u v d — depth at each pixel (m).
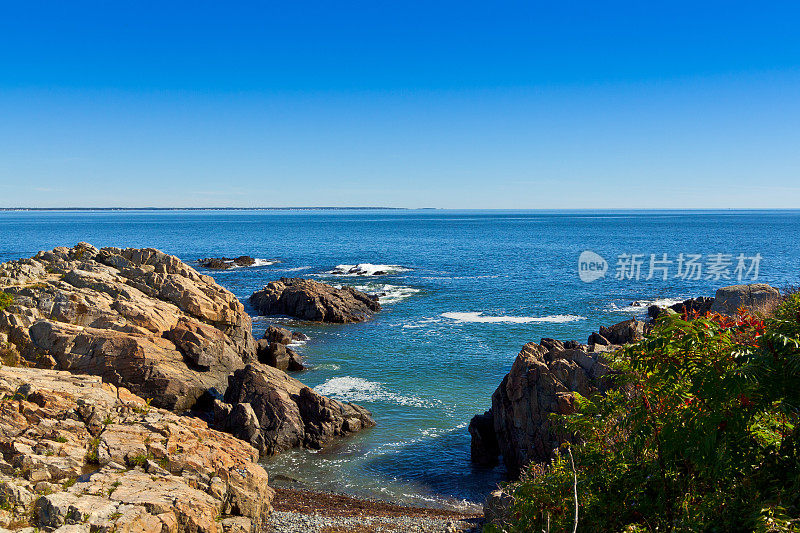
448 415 40.09
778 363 8.90
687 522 9.27
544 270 113.19
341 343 58.41
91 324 40.44
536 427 30.81
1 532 17.75
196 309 47.94
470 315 71.19
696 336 9.62
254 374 37.56
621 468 11.02
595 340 43.72
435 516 26.69
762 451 9.17
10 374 28.98
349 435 36.94
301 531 24.39
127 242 196.75
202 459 24.34
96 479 21.45
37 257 52.34
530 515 11.32
